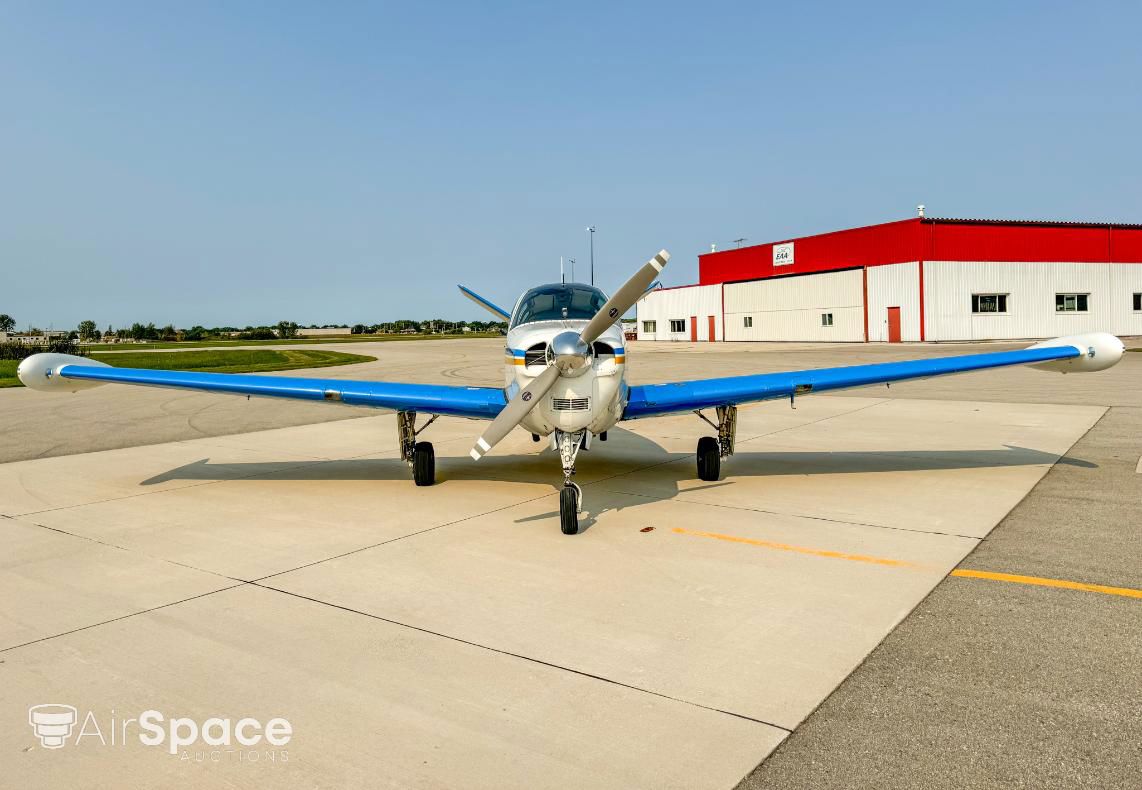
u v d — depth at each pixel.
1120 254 37.97
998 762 2.53
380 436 11.06
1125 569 4.41
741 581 4.38
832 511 5.98
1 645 3.64
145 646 3.61
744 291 44.94
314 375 21.72
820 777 2.47
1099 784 2.39
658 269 5.13
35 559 5.03
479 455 5.50
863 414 12.18
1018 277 36.06
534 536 5.43
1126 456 7.88
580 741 2.72
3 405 15.82
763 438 9.95
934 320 34.72
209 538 5.52
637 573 4.57
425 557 4.97
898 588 4.20
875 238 36.56
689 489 6.92
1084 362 7.13
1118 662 3.23
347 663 3.40
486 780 2.50
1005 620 3.71
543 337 5.76
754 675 3.21
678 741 2.71
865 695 3.01
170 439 10.88
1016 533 5.20
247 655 3.50
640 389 6.93
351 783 2.50
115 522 6.03
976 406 12.74
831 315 39.38
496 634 3.70
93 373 7.56
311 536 5.54
